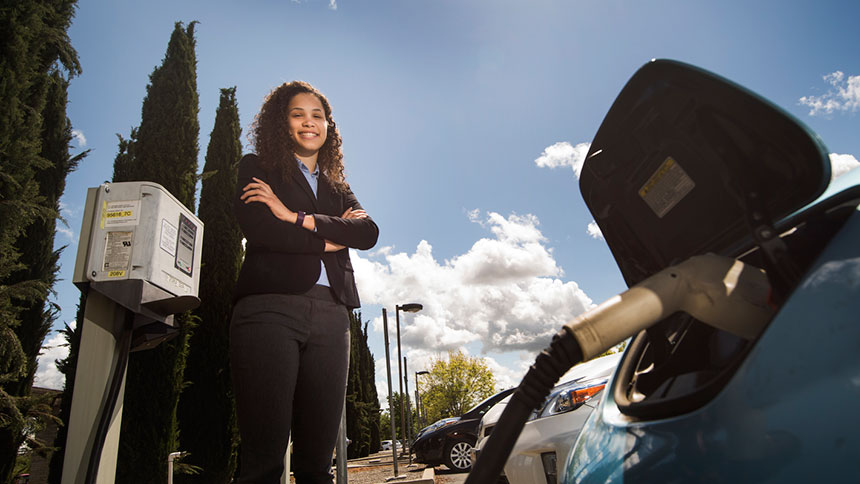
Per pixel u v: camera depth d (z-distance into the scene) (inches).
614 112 39.1
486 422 204.1
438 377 1718.8
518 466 131.2
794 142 29.7
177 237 106.7
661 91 35.3
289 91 82.6
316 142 82.1
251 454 65.9
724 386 26.1
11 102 151.3
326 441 72.8
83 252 94.8
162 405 243.6
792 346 23.5
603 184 43.2
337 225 75.4
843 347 21.8
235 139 363.9
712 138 33.2
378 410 1311.5
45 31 171.0
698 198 36.6
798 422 21.7
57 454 225.5
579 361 26.5
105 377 93.2
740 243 36.6
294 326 68.4
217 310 307.1
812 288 24.4
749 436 23.1
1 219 141.1
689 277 29.0
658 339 39.5
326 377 71.8
